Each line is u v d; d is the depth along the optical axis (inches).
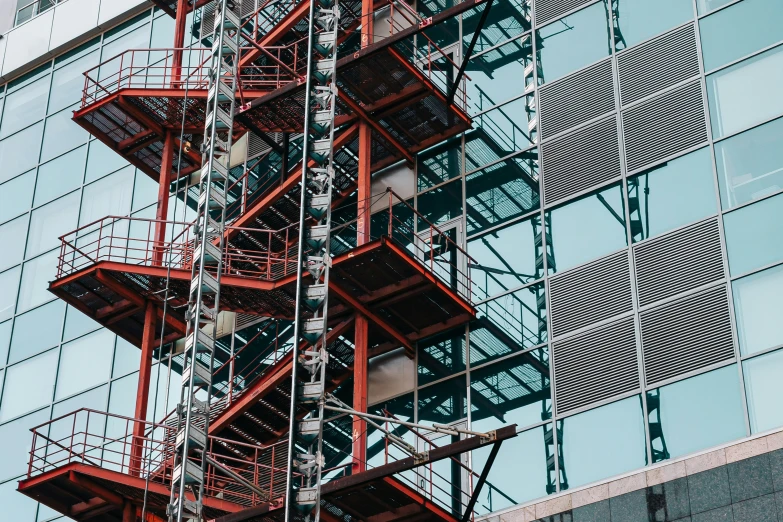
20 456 1797.5
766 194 1315.2
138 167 1733.5
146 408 1514.5
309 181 1349.7
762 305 1267.2
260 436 1466.5
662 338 1309.1
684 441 1251.2
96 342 1806.1
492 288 1448.1
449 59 1560.0
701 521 1197.1
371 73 1493.6
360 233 1470.2
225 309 1481.3
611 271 1376.7
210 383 1370.6
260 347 1599.4
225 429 1445.6
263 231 1496.1
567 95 1504.7
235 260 1528.1
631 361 1318.9
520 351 1393.9
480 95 1571.1
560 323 1382.9
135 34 2032.5
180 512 1278.3
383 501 1290.6
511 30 1588.3
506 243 1464.1
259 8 1733.5
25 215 1993.1
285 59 1658.5
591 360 1343.5
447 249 1494.8
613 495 1257.4
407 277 1402.6
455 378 1417.3
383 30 1646.2
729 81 1392.7
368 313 1427.2
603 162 1439.5
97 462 1688.0
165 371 1672.0
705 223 1337.4
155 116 1667.1
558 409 1339.8
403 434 1413.6
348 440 1434.5
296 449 1203.9
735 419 1232.8
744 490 1187.3
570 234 1424.7
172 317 1585.9
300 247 1264.8
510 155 1510.8
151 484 1386.6
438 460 1256.2
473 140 1546.5
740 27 1412.4
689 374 1277.1
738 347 1261.1
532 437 1342.3
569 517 1272.1
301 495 1184.8
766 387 1230.3
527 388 1370.6
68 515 1471.5
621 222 1395.2
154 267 1496.1
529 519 1295.5
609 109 1464.1
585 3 1544.0
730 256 1306.6
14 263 1961.1
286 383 1422.2
